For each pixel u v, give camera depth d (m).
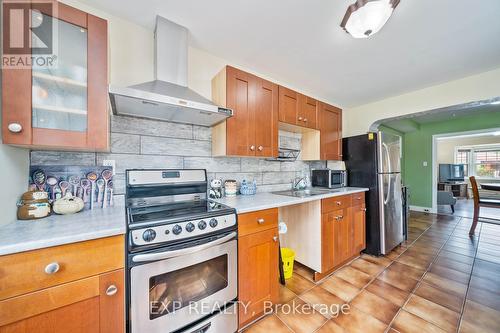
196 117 1.58
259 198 1.82
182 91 1.44
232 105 1.69
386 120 3.04
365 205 2.60
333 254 2.09
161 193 1.55
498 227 3.63
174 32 1.51
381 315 1.49
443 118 4.52
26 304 0.76
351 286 1.86
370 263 2.32
